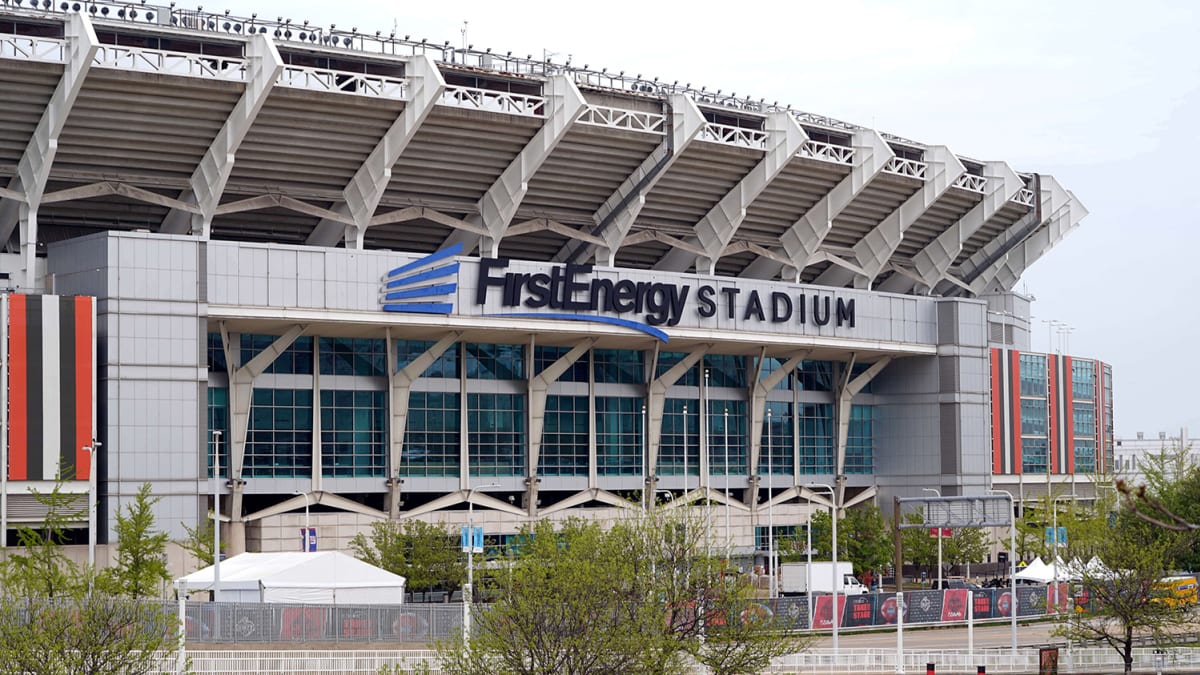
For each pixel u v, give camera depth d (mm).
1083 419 126812
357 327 82438
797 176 93250
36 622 38406
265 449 83875
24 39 67750
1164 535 63406
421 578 75812
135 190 76500
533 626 38719
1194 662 58188
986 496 64938
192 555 69375
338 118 76062
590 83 86625
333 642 53156
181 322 74562
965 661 55281
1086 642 62188
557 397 94625
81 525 71750
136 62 70188
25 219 74438
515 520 90938
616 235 89312
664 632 42438
